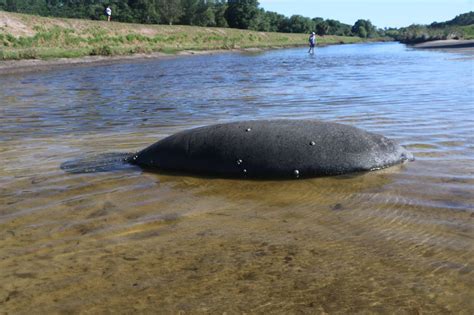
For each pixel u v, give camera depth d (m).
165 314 3.14
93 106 13.00
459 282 3.38
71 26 44.09
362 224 4.45
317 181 5.75
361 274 3.55
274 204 5.07
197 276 3.59
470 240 4.00
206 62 34.31
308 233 4.29
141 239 4.28
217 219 4.70
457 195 5.02
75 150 7.66
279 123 6.41
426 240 4.05
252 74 23.28
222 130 6.41
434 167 6.00
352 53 46.47
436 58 31.42
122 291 3.43
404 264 3.67
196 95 15.05
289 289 3.38
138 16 70.75
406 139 7.53
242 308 3.17
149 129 9.32
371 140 6.19
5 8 74.44
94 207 5.10
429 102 11.52
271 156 5.96
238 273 3.62
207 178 6.03
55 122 10.49
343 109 11.05
